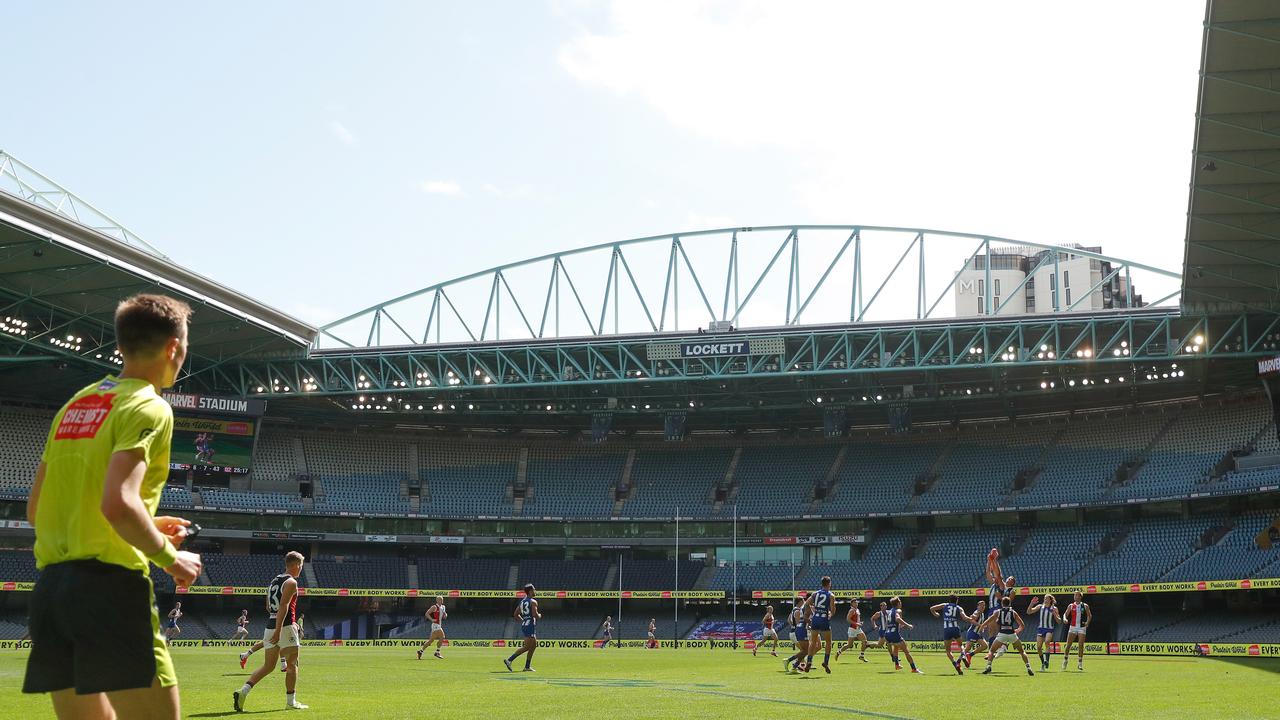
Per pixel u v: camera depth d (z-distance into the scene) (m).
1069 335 75.38
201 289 68.19
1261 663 44.66
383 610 91.56
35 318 70.94
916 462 95.44
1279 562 70.31
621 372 79.75
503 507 94.75
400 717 15.52
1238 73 41.00
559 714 16.03
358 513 90.62
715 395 90.56
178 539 6.27
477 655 53.78
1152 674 33.28
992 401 91.31
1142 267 70.19
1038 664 42.22
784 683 25.81
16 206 54.31
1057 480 87.56
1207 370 77.81
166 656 6.00
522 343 79.94
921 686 24.89
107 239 59.91
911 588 84.88
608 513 94.62
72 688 5.80
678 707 17.47
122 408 5.75
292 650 17.39
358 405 91.44
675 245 79.12
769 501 94.19
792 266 77.19
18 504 80.62
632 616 92.56
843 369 75.06
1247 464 78.88
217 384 86.81
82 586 5.64
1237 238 56.19
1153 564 77.00
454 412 92.44
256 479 91.19
